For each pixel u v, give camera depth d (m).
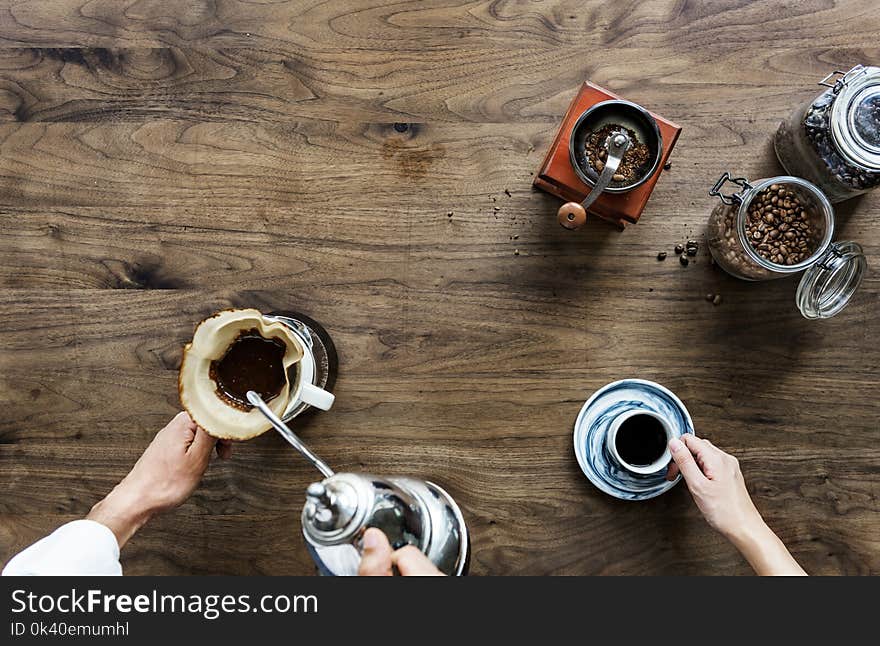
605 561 1.10
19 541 1.10
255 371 0.93
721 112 1.12
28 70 1.12
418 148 1.12
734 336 1.11
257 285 1.11
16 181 1.12
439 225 1.12
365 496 0.74
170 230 1.11
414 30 1.12
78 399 1.11
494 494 1.10
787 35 1.12
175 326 1.11
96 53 1.12
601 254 1.12
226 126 1.12
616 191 1.00
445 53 1.12
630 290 1.12
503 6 1.12
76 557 0.92
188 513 1.10
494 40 1.12
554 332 1.11
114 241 1.11
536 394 1.11
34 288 1.11
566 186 1.03
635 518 1.10
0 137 1.12
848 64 1.11
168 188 1.12
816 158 1.05
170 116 1.12
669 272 1.12
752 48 1.12
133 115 1.12
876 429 1.11
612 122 1.04
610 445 1.00
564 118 1.05
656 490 1.07
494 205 1.12
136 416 1.10
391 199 1.12
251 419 0.89
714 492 0.99
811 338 1.11
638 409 1.01
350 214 1.12
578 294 1.11
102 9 1.13
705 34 1.12
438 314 1.11
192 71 1.12
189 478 1.01
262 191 1.12
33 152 1.12
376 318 1.11
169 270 1.11
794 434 1.11
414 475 1.10
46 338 1.11
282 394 0.90
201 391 0.89
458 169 1.12
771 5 1.12
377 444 1.10
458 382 1.11
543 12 1.12
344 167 1.12
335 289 1.11
